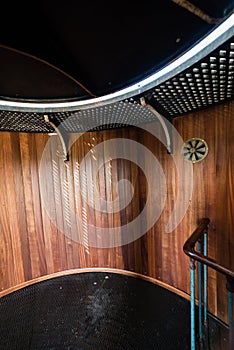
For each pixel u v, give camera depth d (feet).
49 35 2.55
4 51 2.76
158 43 2.72
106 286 6.79
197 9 2.11
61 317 5.54
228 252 4.62
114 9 2.19
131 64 3.18
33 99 4.31
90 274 7.56
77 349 4.60
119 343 4.68
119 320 5.33
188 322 5.10
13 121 5.38
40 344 4.76
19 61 3.02
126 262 7.25
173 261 6.05
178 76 3.17
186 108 4.79
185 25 2.40
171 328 4.97
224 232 4.69
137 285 6.69
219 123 4.62
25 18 2.28
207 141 4.90
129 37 2.61
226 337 4.54
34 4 2.10
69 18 2.30
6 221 6.63
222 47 2.48
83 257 7.68
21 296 6.47
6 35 2.46
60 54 2.89
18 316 5.63
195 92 3.81
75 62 3.10
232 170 4.45
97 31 2.51
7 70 3.26
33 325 5.31
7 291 6.62
